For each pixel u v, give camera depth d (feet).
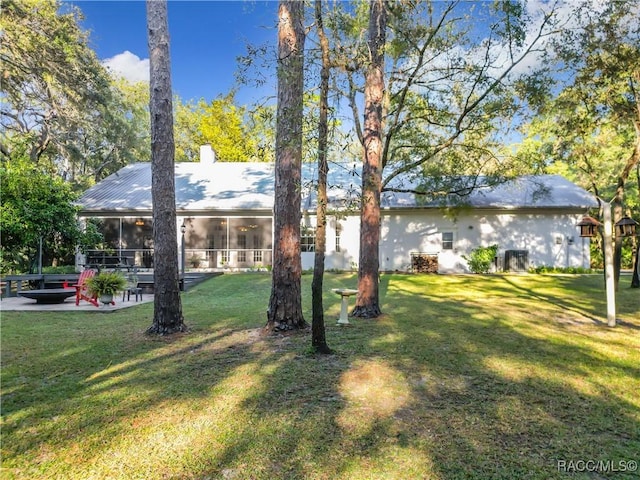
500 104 25.07
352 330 19.77
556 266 53.42
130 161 74.33
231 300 30.66
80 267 48.08
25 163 37.78
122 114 68.80
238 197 53.93
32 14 41.29
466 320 22.38
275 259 19.43
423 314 24.17
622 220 27.25
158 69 19.75
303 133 15.49
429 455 8.41
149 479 7.63
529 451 8.58
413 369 13.87
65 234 40.40
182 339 18.34
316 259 15.61
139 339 18.35
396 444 8.87
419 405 10.95
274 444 8.90
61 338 18.54
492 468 7.94
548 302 28.99
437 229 54.24
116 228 55.16
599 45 29.04
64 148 53.88
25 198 36.94
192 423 9.95
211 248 57.00
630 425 9.75
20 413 10.56
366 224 23.47
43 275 35.27
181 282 35.83
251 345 17.15
